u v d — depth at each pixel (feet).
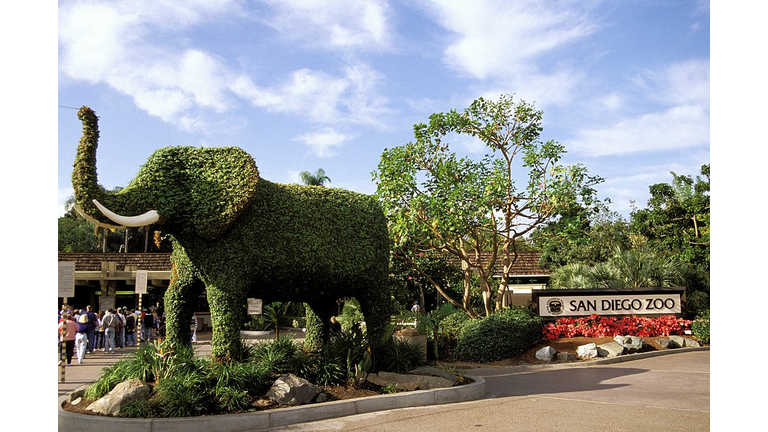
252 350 30.63
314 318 36.68
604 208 51.49
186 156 29.04
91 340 59.88
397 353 32.55
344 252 32.14
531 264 93.45
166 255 84.43
